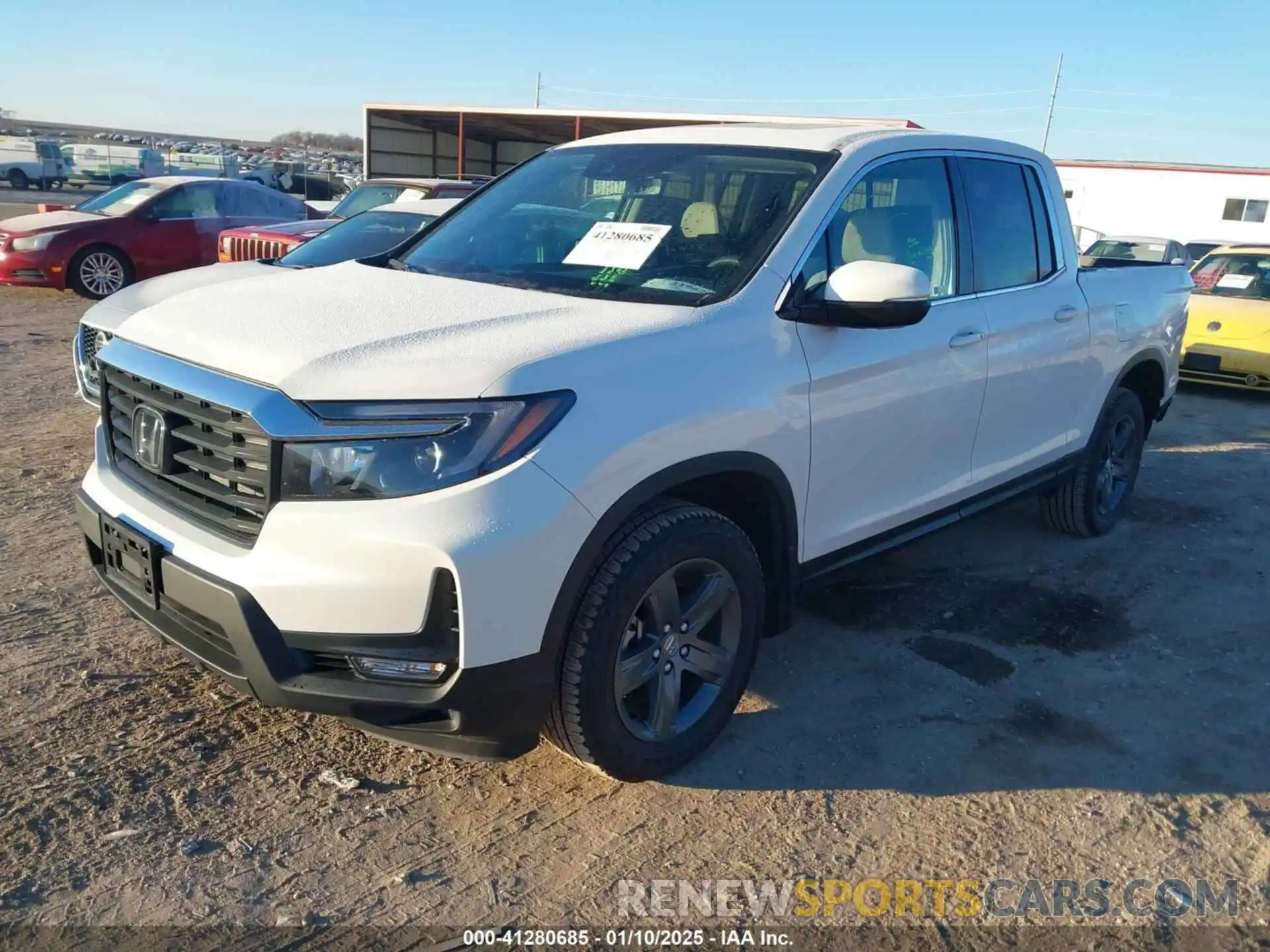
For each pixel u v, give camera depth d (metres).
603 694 2.84
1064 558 5.27
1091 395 5.02
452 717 2.64
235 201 14.06
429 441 2.52
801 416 3.28
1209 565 5.27
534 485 2.56
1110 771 3.36
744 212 3.52
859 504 3.68
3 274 12.50
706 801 3.10
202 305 3.19
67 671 3.61
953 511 4.23
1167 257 16.48
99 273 12.91
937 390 3.86
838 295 3.22
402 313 3.03
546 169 4.25
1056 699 3.81
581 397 2.70
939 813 3.09
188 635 2.84
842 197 3.57
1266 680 4.03
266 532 2.58
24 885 2.57
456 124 30.00
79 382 5.73
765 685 3.82
